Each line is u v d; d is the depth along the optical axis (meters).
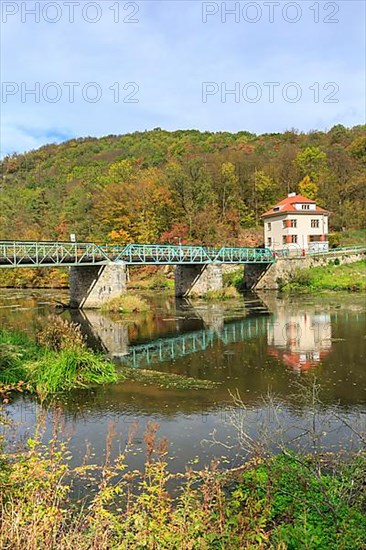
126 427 8.54
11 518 3.80
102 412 9.44
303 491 5.18
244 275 45.03
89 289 30.81
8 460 5.74
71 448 7.54
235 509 4.81
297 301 30.95
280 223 50.62
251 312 26.44
